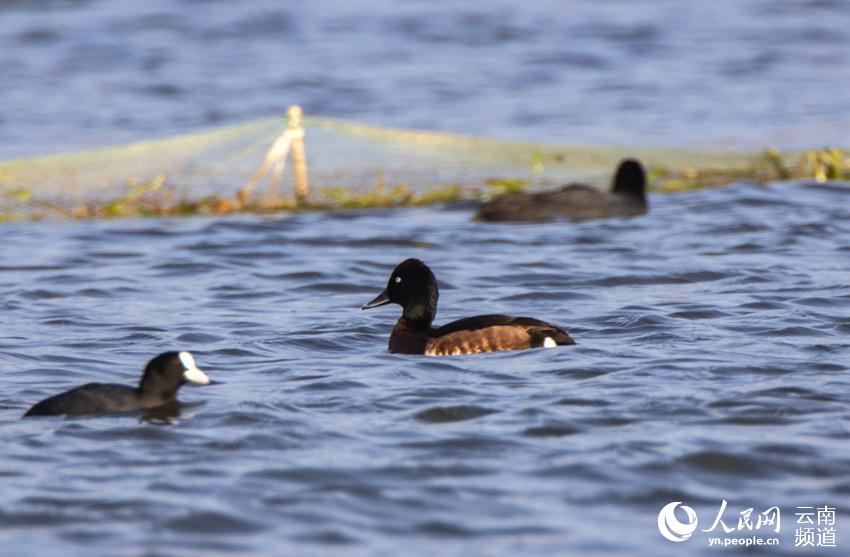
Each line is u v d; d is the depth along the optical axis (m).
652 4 54.78
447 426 12.03
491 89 40.00
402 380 13.59
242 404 12.77
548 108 36.84
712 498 10.36
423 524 9.86
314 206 24.97
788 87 39.19
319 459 11.18
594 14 52.38
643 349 14.70
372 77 42.16
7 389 13.73
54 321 17.16
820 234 22.16
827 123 33.09
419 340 14.91
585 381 13.36
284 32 49.56
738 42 47.09
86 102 38.53
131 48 46.59
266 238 22.80
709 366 13.84
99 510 10.13
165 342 15.91
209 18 51.62
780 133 31.98
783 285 18.41
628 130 33.28
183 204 24.64
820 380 13.24
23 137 33.62
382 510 10.13
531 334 14.66
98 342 15.95
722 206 24.50
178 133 34.38
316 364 14.55
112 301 18.53
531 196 24.22
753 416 12.11
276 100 38.94
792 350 14.52
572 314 17.06
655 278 19.27
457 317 17.28
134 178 25.27
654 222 23.66
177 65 44.03
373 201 25.03
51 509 10.17
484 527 9.81
